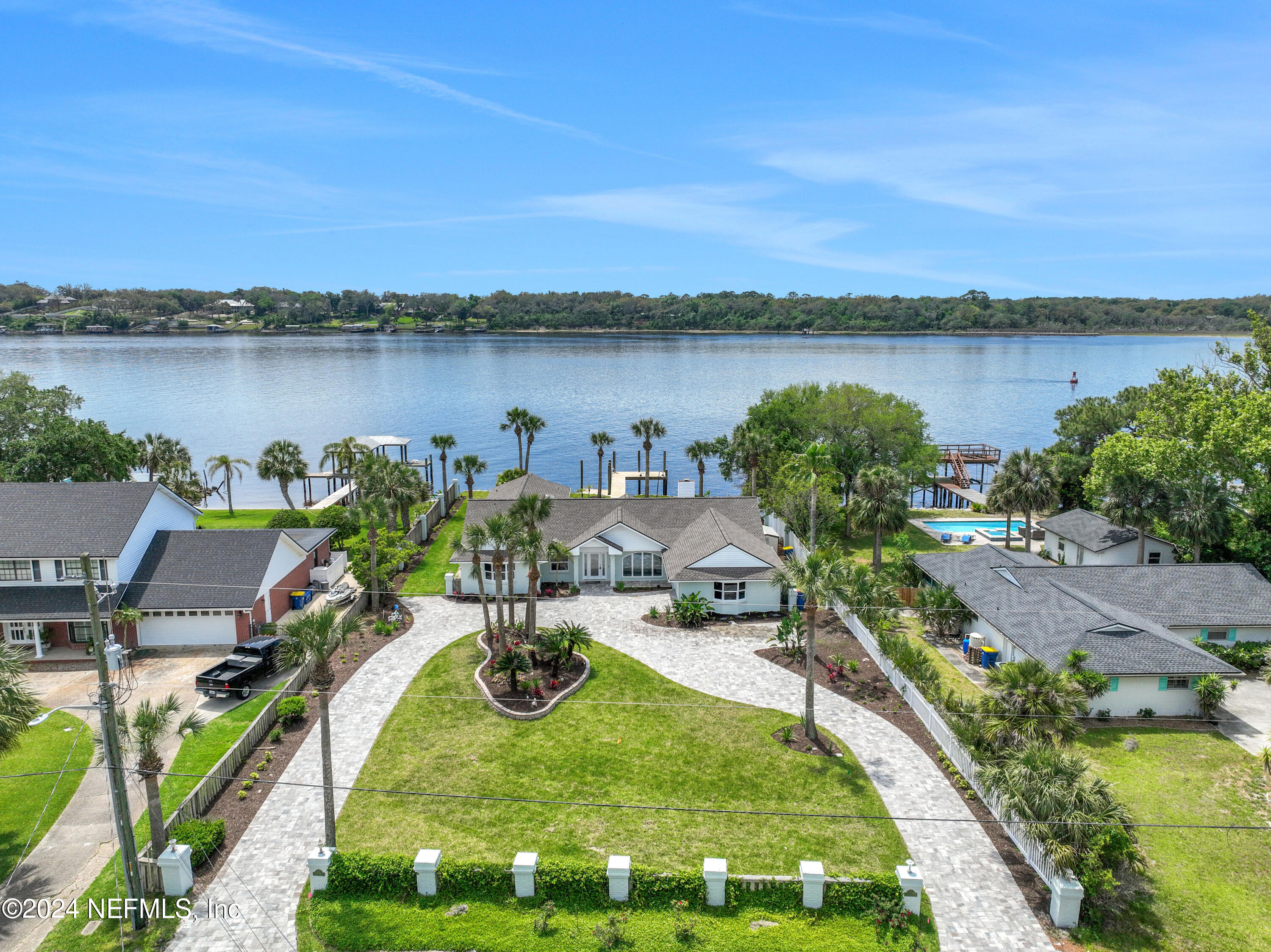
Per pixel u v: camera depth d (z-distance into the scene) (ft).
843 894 76.13
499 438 457.68
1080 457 250.37
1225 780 101.04
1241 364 176.86
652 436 304.91
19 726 86.07
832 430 255.50
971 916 76.23
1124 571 150.30
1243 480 161.99
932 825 90.94
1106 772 102.83
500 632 136.15
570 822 90.79
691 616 155.74
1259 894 80.43
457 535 176.76
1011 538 223.10
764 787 98.43
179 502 163.12
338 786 97.76
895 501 186.39
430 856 78.18
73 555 138.62
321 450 411.75
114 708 73.61
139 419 501.15
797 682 129.70
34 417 219.20
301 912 76.38
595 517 189.47
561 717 116.67
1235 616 137.59
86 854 84.89
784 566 163.73
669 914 75.61
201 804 90.99
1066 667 116.06
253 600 141.08
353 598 167.02
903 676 123.24
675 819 91.71
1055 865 76.59
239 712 116.26
